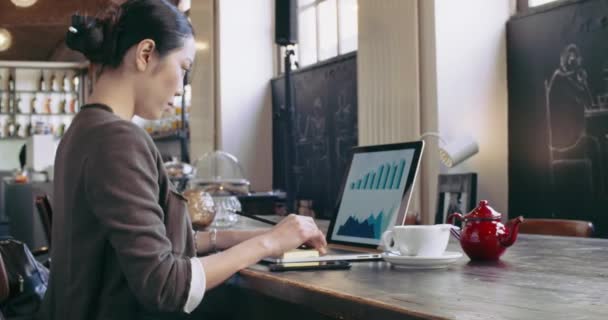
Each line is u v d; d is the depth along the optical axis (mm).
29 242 7719
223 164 7035
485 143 4211
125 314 1374
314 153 6395
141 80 1494
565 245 1969
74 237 1362
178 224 1452
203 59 7406
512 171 4219
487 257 1612
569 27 3826
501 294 1136
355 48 5883
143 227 1303
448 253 1610
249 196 5391
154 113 1536
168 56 1505
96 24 1483
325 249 1673
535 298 1092
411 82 4328
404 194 1865
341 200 2148
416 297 1116
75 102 12594
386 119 4562
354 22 5887
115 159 1323
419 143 1888
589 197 3723
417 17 4309
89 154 1343
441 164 4164
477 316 944
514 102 4215
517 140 4188
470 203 3469
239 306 1870
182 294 1333
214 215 2723
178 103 8672
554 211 3932
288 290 1345
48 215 3045
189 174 5930
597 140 3670
